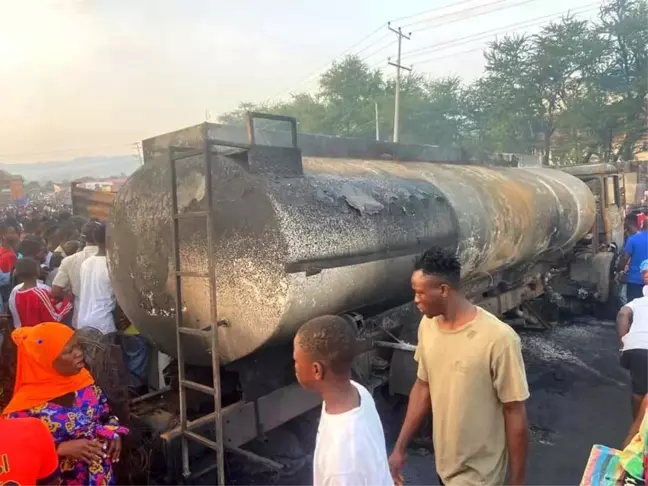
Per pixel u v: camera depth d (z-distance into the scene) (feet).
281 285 10.56
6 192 196.65
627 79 89.20
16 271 14.92
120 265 13.32
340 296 12.02
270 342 11.03
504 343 6.91
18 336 7.56
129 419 10.82
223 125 12.17
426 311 7.30
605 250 29.40
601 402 17.38
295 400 12.65
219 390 10.00
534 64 92.58
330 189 12.33
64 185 237.86
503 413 7.18
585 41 88.38
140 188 12.66
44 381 7.61
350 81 129.90
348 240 11.87
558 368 20.67
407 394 14.32
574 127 88.74
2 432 5.50
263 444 13.29
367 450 5.32
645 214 24.89
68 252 19.72
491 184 19.47
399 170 16.46
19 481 5.41
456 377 7.15
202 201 11.46
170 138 12.42
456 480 7.23
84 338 10.41
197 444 11.38
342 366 5.50
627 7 87.81
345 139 16.63
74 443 7.56
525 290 24.12
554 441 14.65
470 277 18.13
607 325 27.27
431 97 114.11
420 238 14.17
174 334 12.50
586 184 30.25
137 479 10.89
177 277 10.75
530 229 20.47
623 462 6.51
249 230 10.88
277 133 13.88
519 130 95.61
